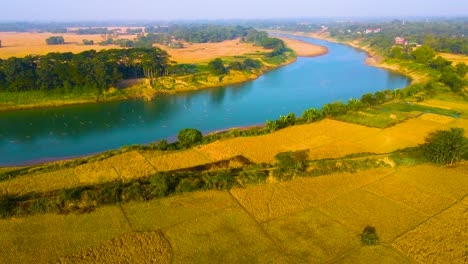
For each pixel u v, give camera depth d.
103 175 58.81
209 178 55.09
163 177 53.06
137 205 49.38
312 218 47.12
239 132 79.06
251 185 55.34
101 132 89.19
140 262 38.81
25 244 41.25
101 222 45.53
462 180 57.94
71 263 38.34
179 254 40.19
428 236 43.56
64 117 99.75
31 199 50.16
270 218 47.12
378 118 91.06
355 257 39.94
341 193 53.66
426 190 54.84
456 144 62.19
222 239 42.75
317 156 67.62
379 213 48.47
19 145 79.62
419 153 64.81
